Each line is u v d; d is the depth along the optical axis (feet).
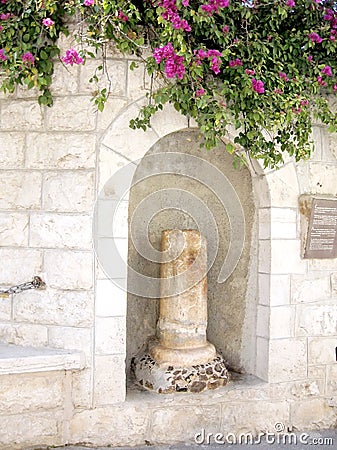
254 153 12.23
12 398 11.18
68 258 11.64
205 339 13.09
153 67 11.40
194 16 10.89
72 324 11.63
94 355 11.61
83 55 10.69
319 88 12.91
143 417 11.89
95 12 11.14
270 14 12.40
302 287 13.41
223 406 12.53
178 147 13.88
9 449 11.16
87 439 11.60
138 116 11.80
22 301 11.91
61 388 11.51
